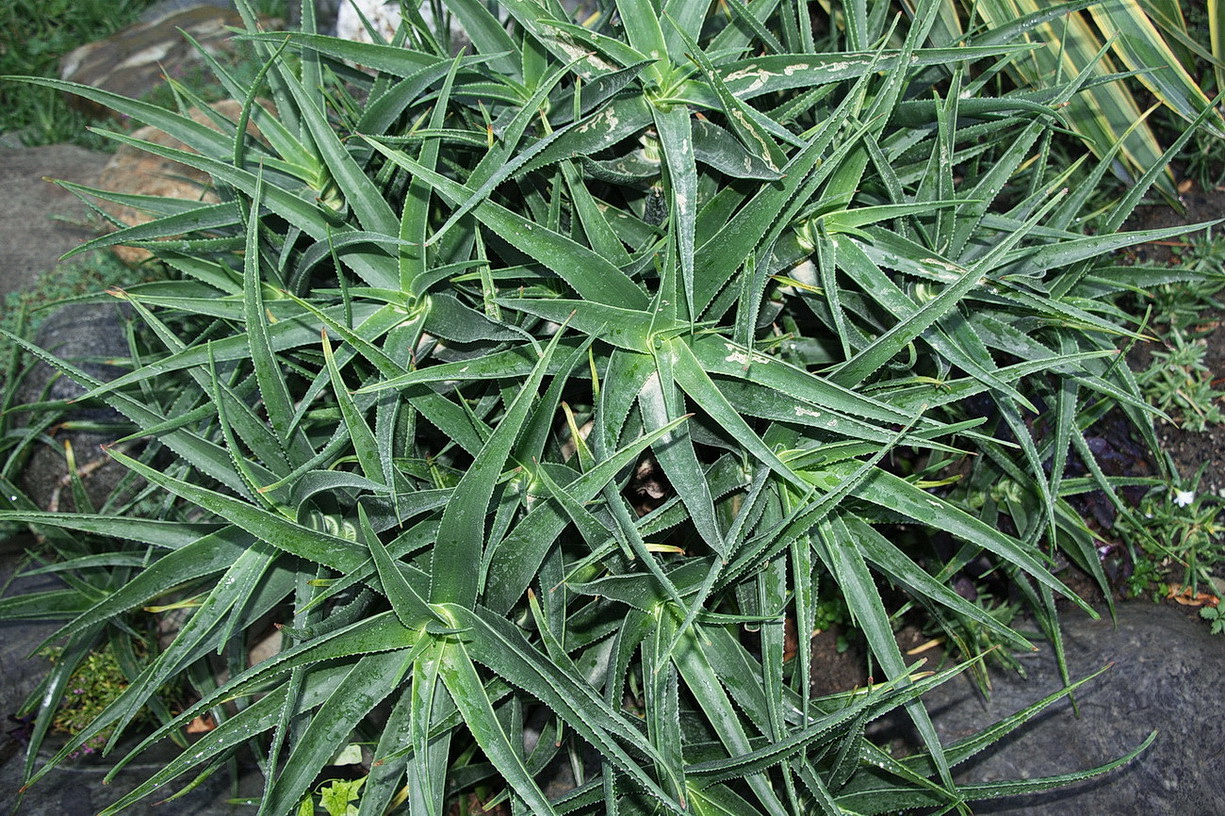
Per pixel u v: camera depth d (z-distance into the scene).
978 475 1.07
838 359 0.97
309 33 0.98
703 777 0.89
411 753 0.87
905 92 0.99
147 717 1.16
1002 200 1.23
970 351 0.92
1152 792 0.98
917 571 0.91
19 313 1.32
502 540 0.87
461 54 0.89
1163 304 1.25
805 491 0.85
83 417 1.36
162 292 1.01
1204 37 1.33
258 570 0.86
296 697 0.84
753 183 0.90
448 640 0.83
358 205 0.92
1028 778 1.00
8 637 1.21
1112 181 1.28
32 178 1.84
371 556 0.80
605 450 0.81
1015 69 1.19
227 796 1.05
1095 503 1.14
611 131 0.90
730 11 0.97
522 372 0.85
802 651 0.84
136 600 0.89
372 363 0.87
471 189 0.86
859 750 0.91
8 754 1.11
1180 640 1.06
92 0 2.36
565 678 0.79
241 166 0.93
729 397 0.88
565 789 1.03
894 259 0.91
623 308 0.84
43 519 0.84
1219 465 1.19
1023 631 1.12
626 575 0.84
